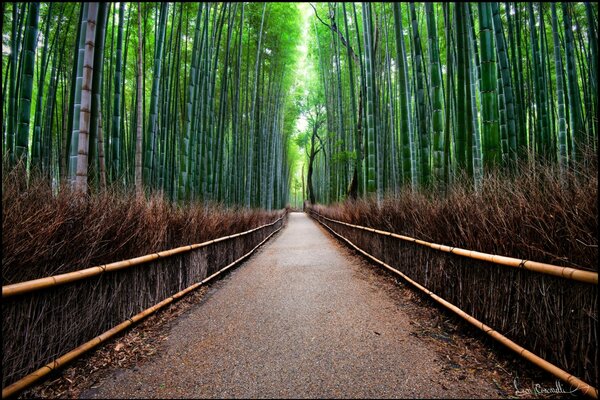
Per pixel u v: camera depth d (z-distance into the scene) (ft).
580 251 5.42
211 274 14.92
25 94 11.27
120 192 12.09
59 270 6.46
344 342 7.82
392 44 36.42
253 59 42.01
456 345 7.61
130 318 8.43
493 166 11.69
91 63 9.73
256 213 32.12
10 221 5.88
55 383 5.84
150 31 30.30
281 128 71.72
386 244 16.12
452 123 27.07
